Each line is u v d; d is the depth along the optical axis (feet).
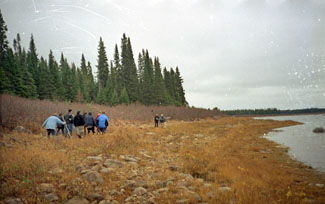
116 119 79.10
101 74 188.75
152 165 23.75
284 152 42.22
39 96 131.54
